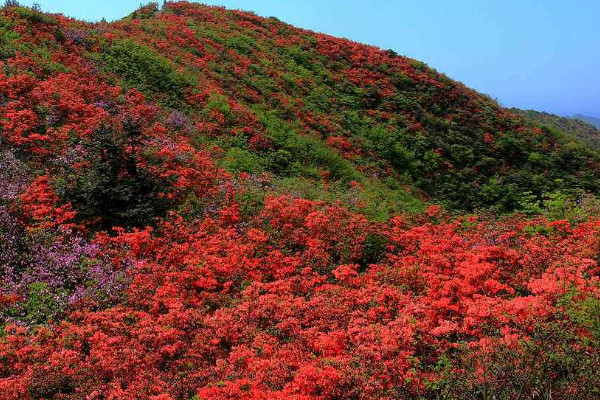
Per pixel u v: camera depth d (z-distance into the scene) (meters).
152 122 19.70
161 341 8.47
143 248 11.70
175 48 28.83
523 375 5.88
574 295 7.67
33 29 21.59
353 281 11.09
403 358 7.16
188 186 15.22
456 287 9.53
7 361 7.82
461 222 16.03
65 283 10.29
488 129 33.09
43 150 14.37
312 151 23.64
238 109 24.19
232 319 9.27
